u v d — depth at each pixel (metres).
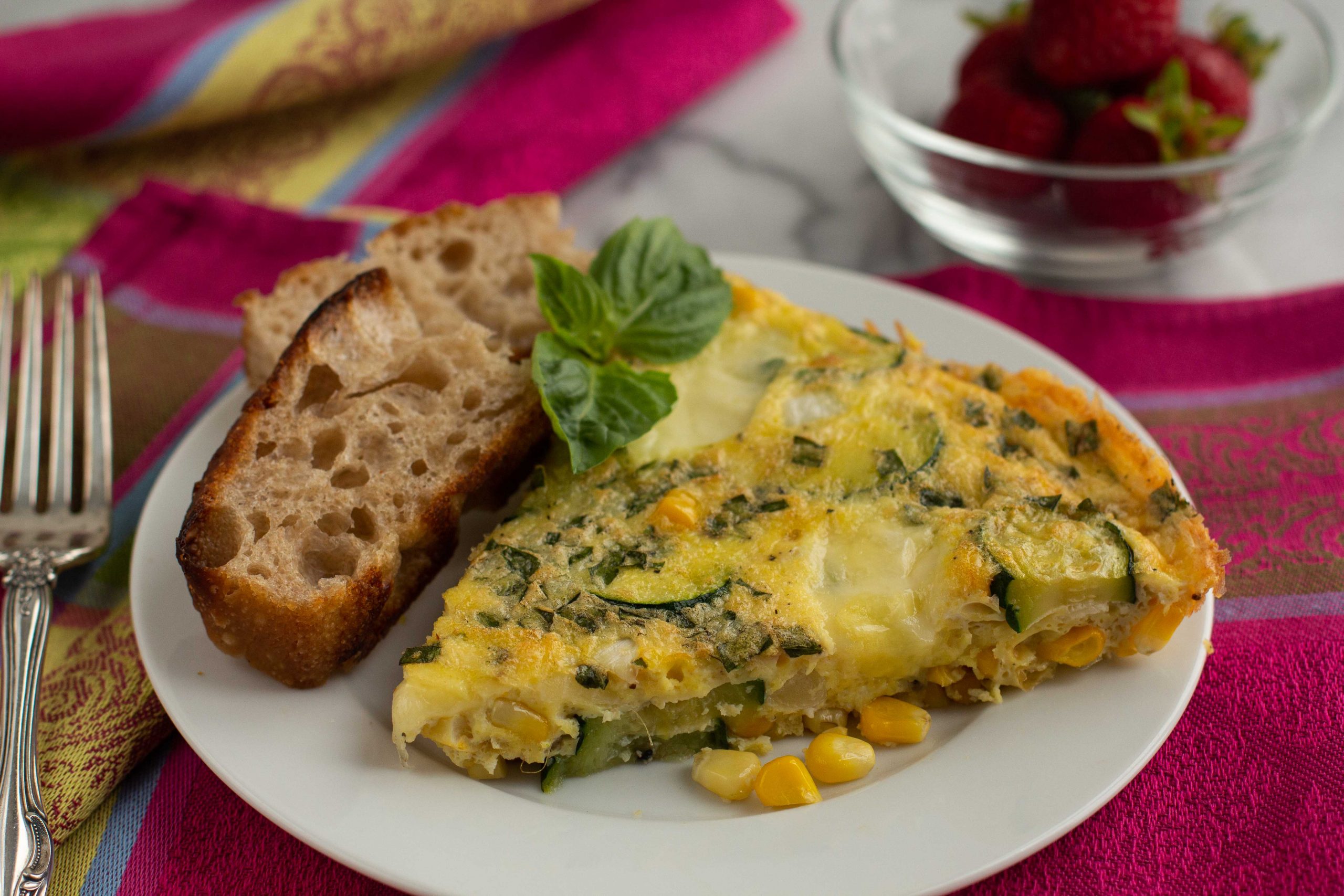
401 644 0.36
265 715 0.34
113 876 0.34
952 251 0.50
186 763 0.36
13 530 0.40
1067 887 0.33
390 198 0.51
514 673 0.33
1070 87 0.47
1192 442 0.42
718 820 0.33
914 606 0.34
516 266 0.41
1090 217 0.46
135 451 0.42
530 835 0.33
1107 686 0.35
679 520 0.36
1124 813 0.34
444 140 0.53
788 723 0.35
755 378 0.39
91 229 0.49
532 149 0.52
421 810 0.33
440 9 0.53
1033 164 0.44
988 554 0.34
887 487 0.36
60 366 0.43
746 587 0.35
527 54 0.56
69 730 0.36
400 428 0.37
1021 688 0.35
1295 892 0.33
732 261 0.44
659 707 0.34
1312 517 0.40
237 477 0.36
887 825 0.33
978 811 0.33
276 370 0.37
